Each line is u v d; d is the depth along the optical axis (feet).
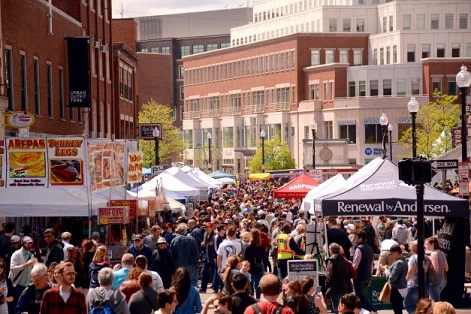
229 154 593.42
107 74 248.73
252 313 57.00
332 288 88.79
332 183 131.13
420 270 84.23
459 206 95.71
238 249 105.40
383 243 104.27
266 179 351.05
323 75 509.35
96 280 82.53
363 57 535.60
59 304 62.64
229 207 176.96
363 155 490.49
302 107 521.24
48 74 181.16
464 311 98.02
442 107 403.75
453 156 176.55
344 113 494.59
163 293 60.18
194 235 122.62
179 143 503.20
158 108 497.05
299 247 111.75
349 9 561.02
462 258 100.22
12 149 113.39
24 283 87.25
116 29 344.28
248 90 576.20
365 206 96.48
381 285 99.04
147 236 110.52
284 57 540.11
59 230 133.80
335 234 110.11
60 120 189.47
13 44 154.10
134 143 140.77
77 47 194.29
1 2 146.82
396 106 485.97
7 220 135.13
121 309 64.54
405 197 96.48
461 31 529.45
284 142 483.92
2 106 137.28
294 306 62.23
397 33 524.11
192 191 188.85
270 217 157.17
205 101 623.77
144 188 173.58
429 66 491.31
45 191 113.19
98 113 236.02
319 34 528.63
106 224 115.14
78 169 113.29
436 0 533.96
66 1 215.10
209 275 122.01
